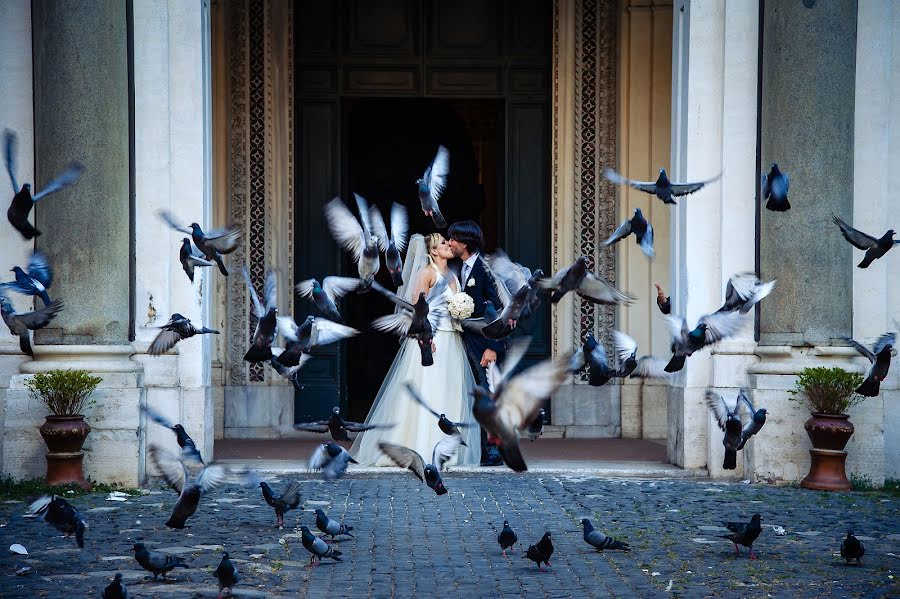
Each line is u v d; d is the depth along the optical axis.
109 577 6.09
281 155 13.00
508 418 3.85
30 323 6.51
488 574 6.33
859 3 10.18
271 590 5.88
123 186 9.56
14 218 6.30
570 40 13.17
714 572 6.39
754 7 10.11
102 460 9.19
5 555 6.61
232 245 6.51
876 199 10.20
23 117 9.73
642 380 13.06
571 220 13.23
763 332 10.02
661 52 13.03
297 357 6.22
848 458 9.66
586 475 10.18
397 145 15.16
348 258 13.41
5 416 9.15
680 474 10.07
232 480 5.94
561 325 13.21
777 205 6.45
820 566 6.55
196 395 9.96
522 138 13.43
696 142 10.22
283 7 12.95
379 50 13.31
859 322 10.19
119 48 9.52
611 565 6.56
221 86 12.88
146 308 9.88
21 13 9.72
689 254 10.21
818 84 9.74
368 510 8.34
